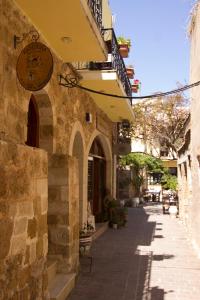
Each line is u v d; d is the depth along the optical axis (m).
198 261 9.91
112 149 17.66
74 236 7.90
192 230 12.39
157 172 35.53
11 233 3.97
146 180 37.94
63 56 8.44
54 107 8.06
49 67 5.46
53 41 7.61
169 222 19.06
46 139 7.96
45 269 4.98
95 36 7.32
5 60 5.68
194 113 10.94
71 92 9.62
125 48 13.07
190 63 11.63
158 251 11.20
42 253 4.88
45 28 7.04
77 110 10.33
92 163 15.05
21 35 6.28
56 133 8.22
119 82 10.66
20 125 6.21
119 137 19.77
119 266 9.20
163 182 33.59
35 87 5.53
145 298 6.89
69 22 6.76
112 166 17.69
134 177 32.28
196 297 7.01
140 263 9.59
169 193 26.97
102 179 16.91
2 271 3.75
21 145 4.28
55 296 6.16
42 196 4.93
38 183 4.79
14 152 4.09
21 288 4.18
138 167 32.81
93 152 15.11
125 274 8.47
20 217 4.20
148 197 36.34
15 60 6.04
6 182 3.89
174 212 21.22
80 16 6.51
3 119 5.57
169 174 34.84
